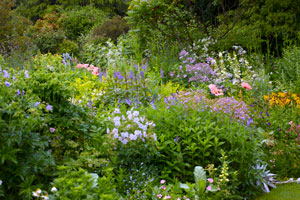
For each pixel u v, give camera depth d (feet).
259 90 23.09
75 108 12.66
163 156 13.21
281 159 15.60
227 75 24.66
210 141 13.44
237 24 35.42
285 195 13.01
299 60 26.99
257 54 31.27
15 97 10.49
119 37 39.78
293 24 32.09
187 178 13.11
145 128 12.50
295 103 21.34
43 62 22.17
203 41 31.30
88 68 24.25
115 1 82.53
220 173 13.17
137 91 19.12
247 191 13.07
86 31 58.18
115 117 12.87
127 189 11.74
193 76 25.12
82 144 12.40
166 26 33.58
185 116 14.39
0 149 8.79
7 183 9.00
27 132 9.57
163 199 10.96
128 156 12.47
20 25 50.11
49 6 82.74
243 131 14.02
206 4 42.16
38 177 9.91
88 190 9.21
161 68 24.80
